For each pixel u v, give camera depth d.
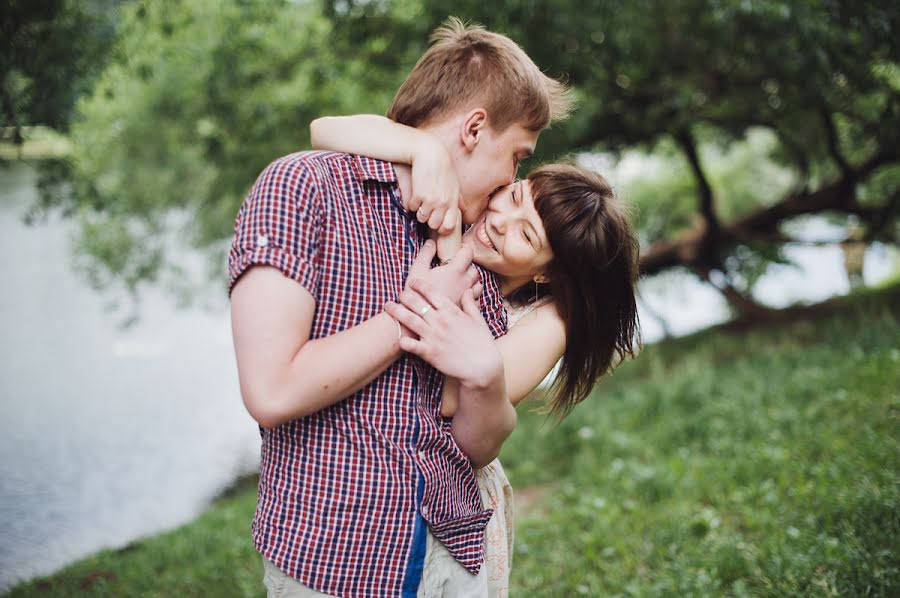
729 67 8.38
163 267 11.37
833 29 5.95
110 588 4.71
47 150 6.38
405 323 1.49
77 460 10.15
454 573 1.62
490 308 1.81
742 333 10.40
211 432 11.43
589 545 4.03
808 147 10.34
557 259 1.84
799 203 10.74
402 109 1.75
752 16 6.08
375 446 1.50
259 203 1.44
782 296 13.95
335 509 1.48
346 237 1.51
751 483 4.31
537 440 6.90
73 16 4.74
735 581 3.24
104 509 8.34
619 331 1.98
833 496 3.71
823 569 3.08
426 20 6.57
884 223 10.49
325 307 1.49
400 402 1.54
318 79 8.77
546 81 1.85
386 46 8.26
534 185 1.86
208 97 9.34
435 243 1.64
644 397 7.23
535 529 4.60
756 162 14.73
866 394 5.39
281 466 1.52
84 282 11.58
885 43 5.75
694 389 7.03
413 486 1.52
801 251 16.36
